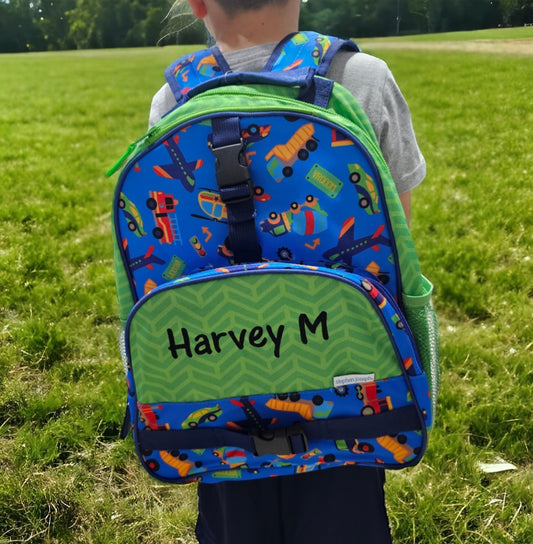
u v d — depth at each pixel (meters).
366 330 1.01
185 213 1.06
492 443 2.31
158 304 1.01
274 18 1.12
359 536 1.30
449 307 3.21
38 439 2.42
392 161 1.14
